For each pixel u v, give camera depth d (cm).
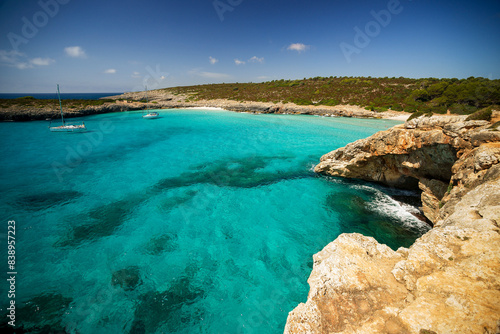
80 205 1338
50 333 621
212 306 706
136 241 1025
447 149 961
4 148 2550
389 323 296
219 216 1231
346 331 299
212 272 845
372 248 446
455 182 803
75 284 789
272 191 1525
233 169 1925
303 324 325
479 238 396
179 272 845
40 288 770
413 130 1155
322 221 1178
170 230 1109
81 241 1024
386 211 1266
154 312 686
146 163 2077
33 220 1184
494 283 316
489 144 748
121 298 733
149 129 3678
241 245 1000
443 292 319
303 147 2611
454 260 370
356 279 370
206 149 2544
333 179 1703
